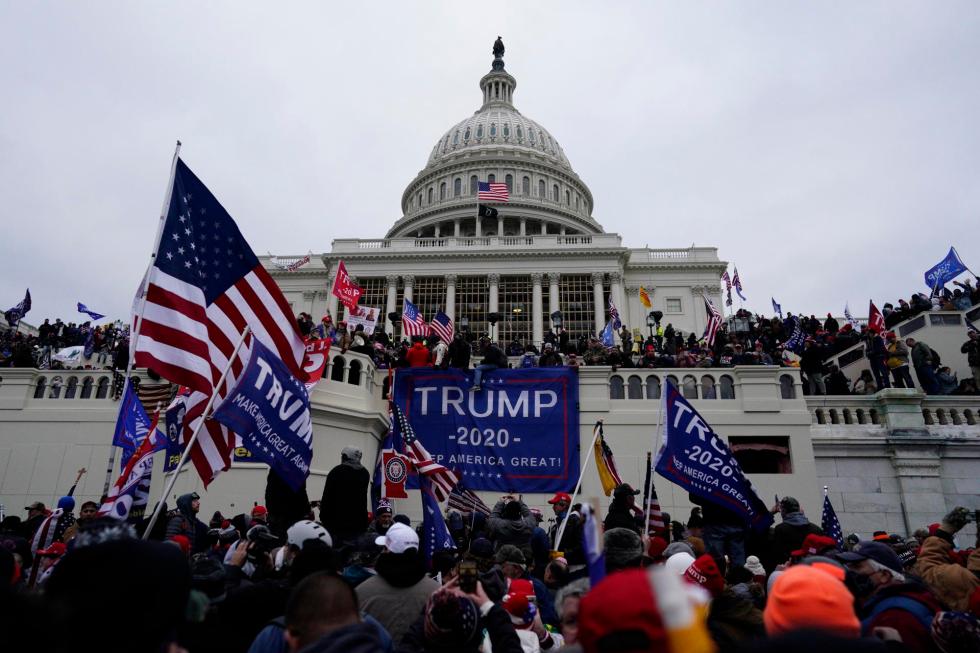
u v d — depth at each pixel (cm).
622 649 187
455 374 1945
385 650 400
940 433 1953
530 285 5394
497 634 462
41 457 1900
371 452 1922
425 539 889
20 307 3222
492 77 10369
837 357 2786
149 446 794
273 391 769
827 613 283
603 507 1811
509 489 1839
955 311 2617
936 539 659
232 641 431
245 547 608
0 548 448
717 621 477
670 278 5625
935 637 414
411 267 5450
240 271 898
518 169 8500
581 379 1956
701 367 2050
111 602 232
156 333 791
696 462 912
